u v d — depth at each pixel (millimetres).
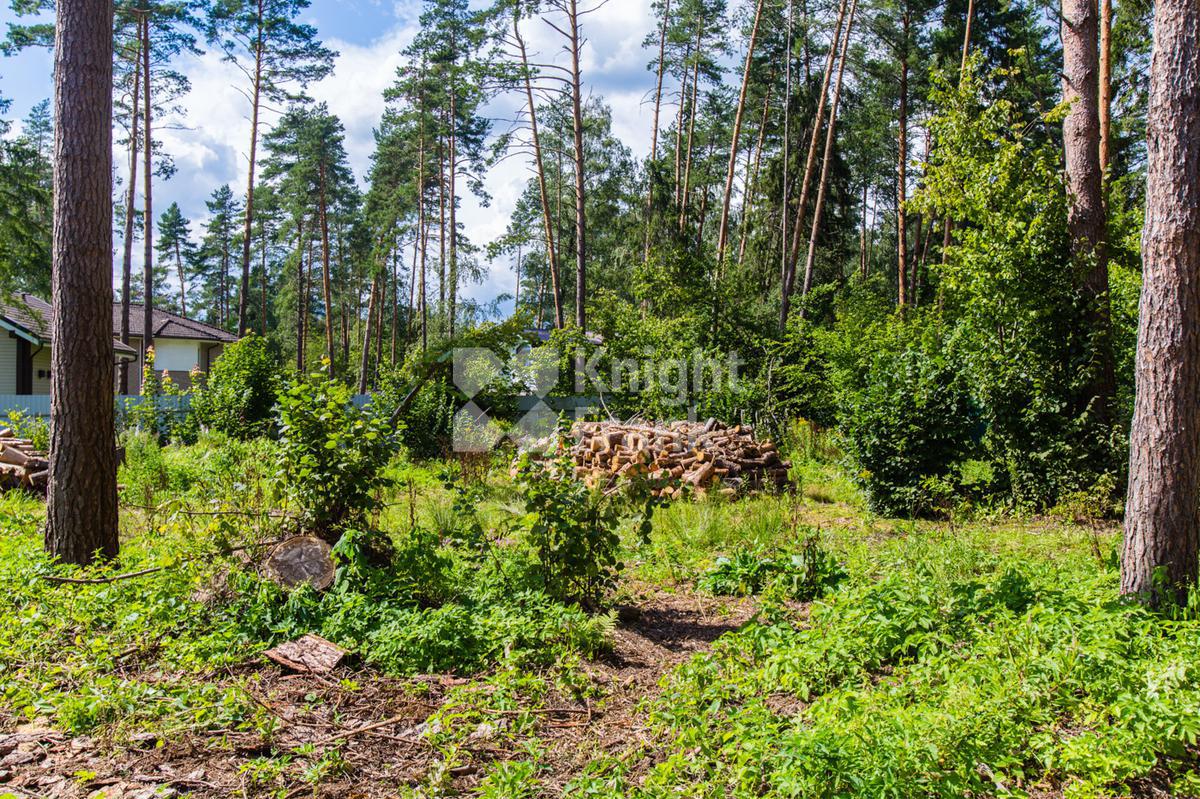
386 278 53719
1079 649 4531
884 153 41438
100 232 7227
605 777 3885
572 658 5434
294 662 5207
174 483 12219
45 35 25703
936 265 13820
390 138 44406
